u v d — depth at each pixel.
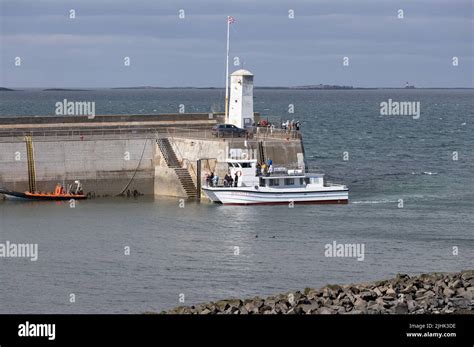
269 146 117.31
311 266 80.31
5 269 79.88
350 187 123.88
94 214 103.94
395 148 182.50
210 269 79.62
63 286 75.00
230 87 126.00
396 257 83.19
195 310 63.53
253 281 76.00
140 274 78.19
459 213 103.38
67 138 115.94
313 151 175.62
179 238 91.25
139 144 119.00
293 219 100.38
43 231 94.69
